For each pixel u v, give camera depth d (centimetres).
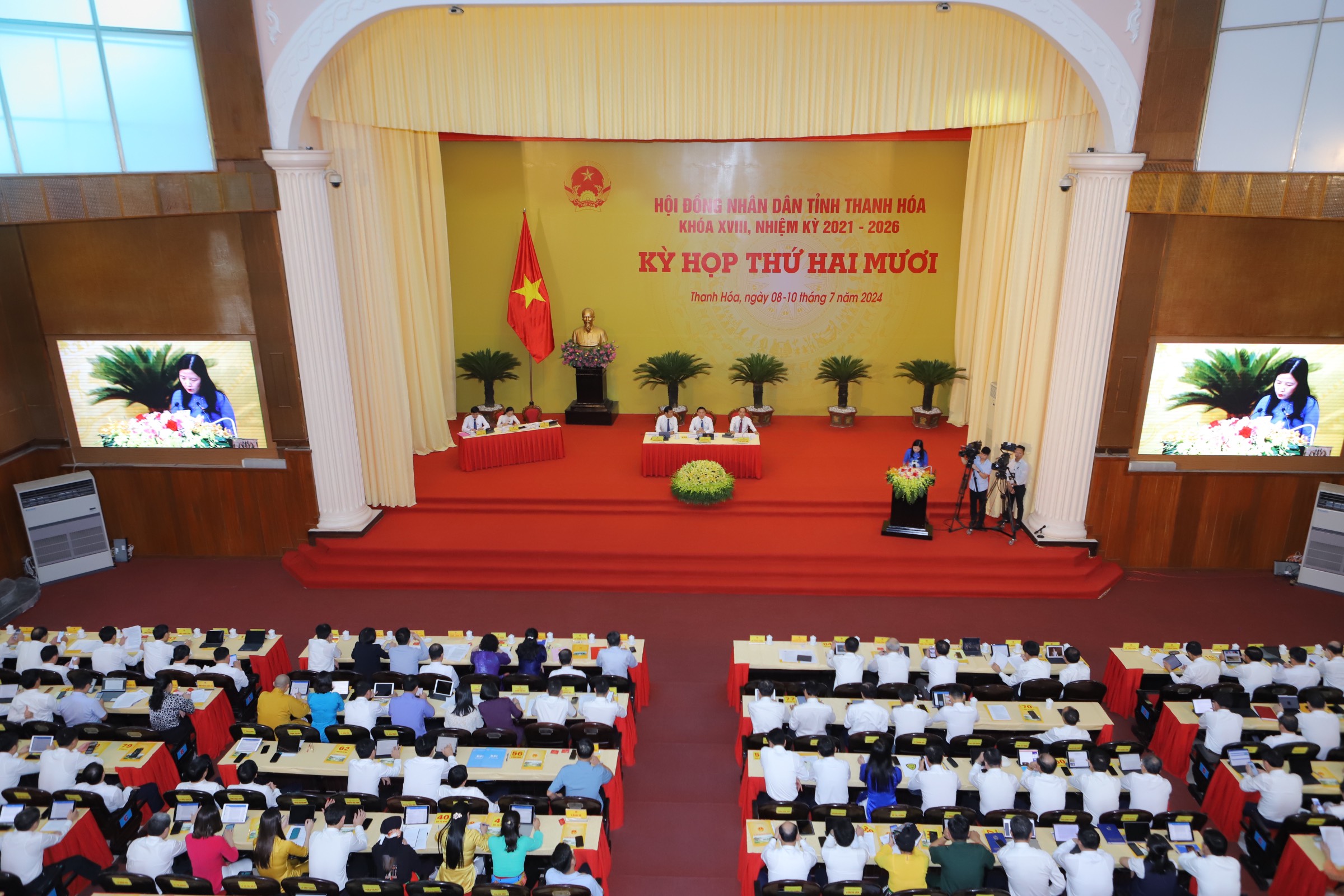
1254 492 1369
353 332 1390
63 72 1095
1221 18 1121
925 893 643
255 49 1177
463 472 1634
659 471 1598
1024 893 684
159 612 1283
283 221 1251
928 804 780
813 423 1948
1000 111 1255
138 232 1289
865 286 1912
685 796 909
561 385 2003
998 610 1285
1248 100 1139
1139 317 1288
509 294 1930
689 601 1304
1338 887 702
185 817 743
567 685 934
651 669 1141
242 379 1355
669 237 1902
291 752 841
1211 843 680
